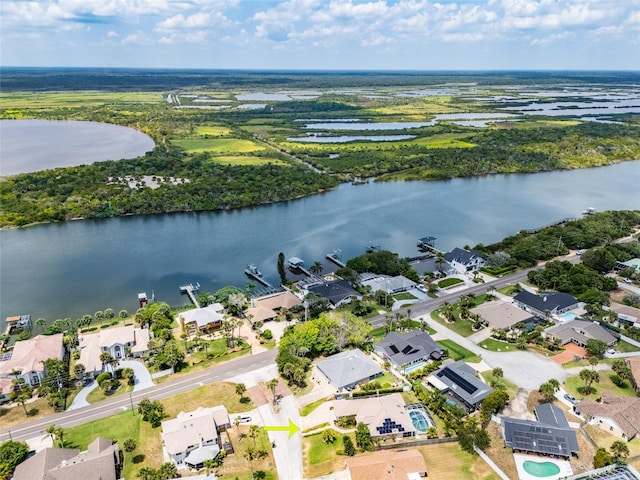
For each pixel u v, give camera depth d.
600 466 90.62
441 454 95.94
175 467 91.19
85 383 120.94
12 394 114.19
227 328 139.25
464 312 150.25
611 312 144.88
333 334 135.25
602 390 115.19
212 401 112.81
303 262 197.88
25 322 151.00
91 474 87.00
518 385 117.38
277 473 91.81
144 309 153.88
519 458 94.69
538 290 167.25
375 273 182.12
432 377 118.56
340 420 104.88
